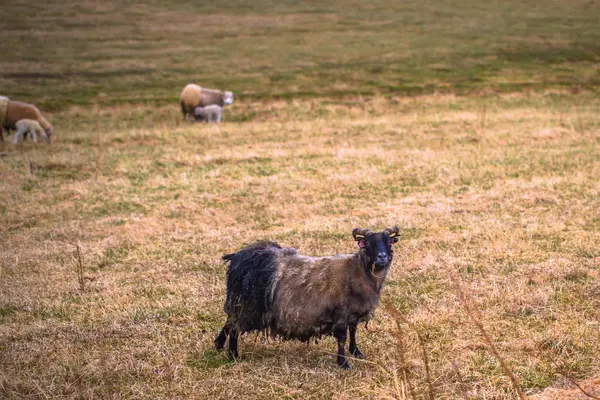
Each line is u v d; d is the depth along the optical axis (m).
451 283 10.45
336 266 7.68
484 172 18.23
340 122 28.59
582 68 42.81
